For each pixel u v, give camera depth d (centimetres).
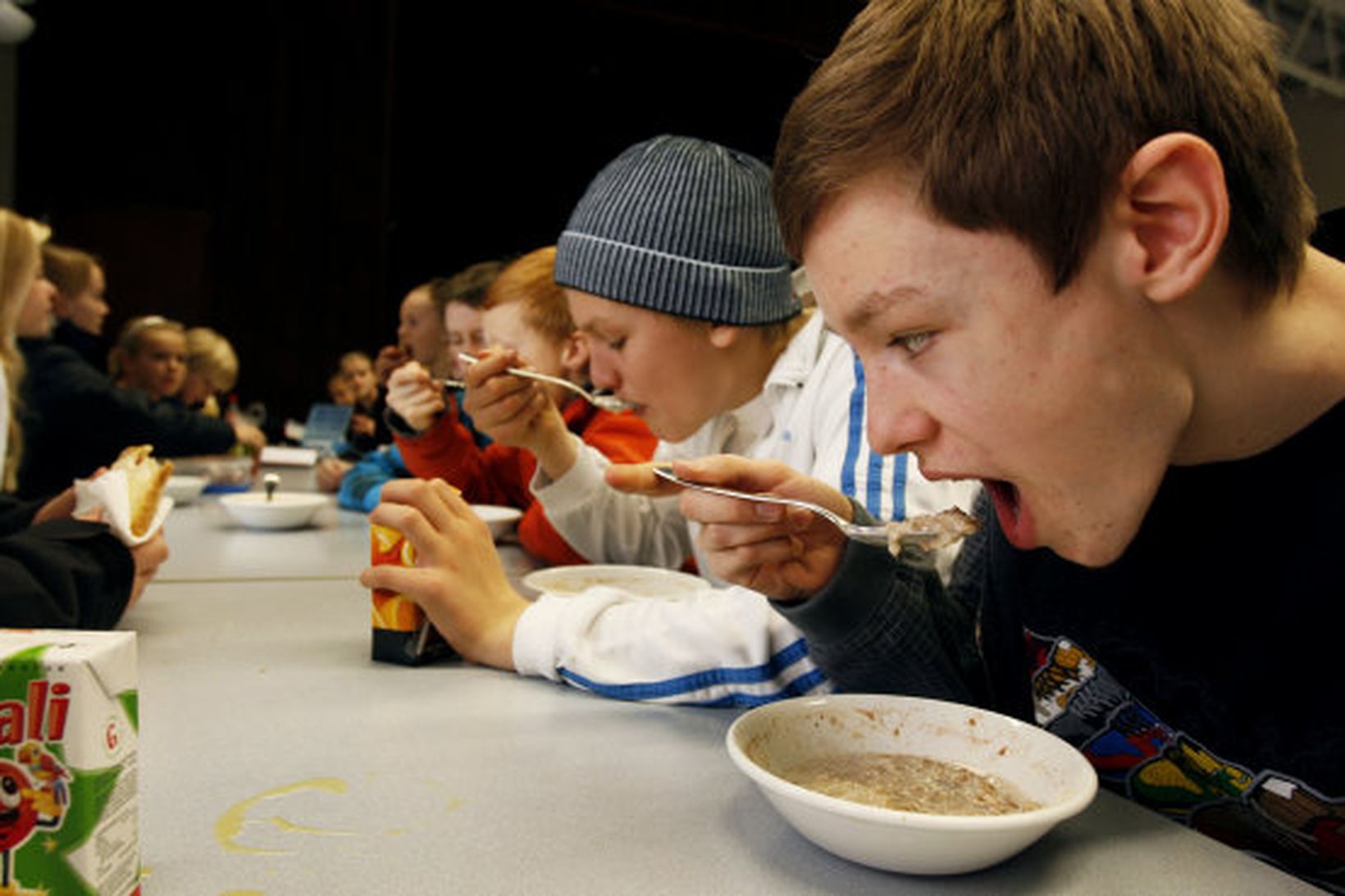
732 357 129
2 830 42
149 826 54
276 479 179
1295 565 64
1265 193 52
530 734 71
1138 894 51
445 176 711
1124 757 79
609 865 52
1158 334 50
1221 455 62
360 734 70
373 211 679
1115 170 46
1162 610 71
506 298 194
